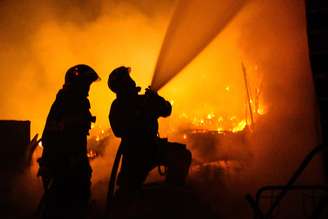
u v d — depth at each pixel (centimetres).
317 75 535
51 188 496
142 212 514
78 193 500
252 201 441
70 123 494
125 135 537
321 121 528
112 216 516
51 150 492
